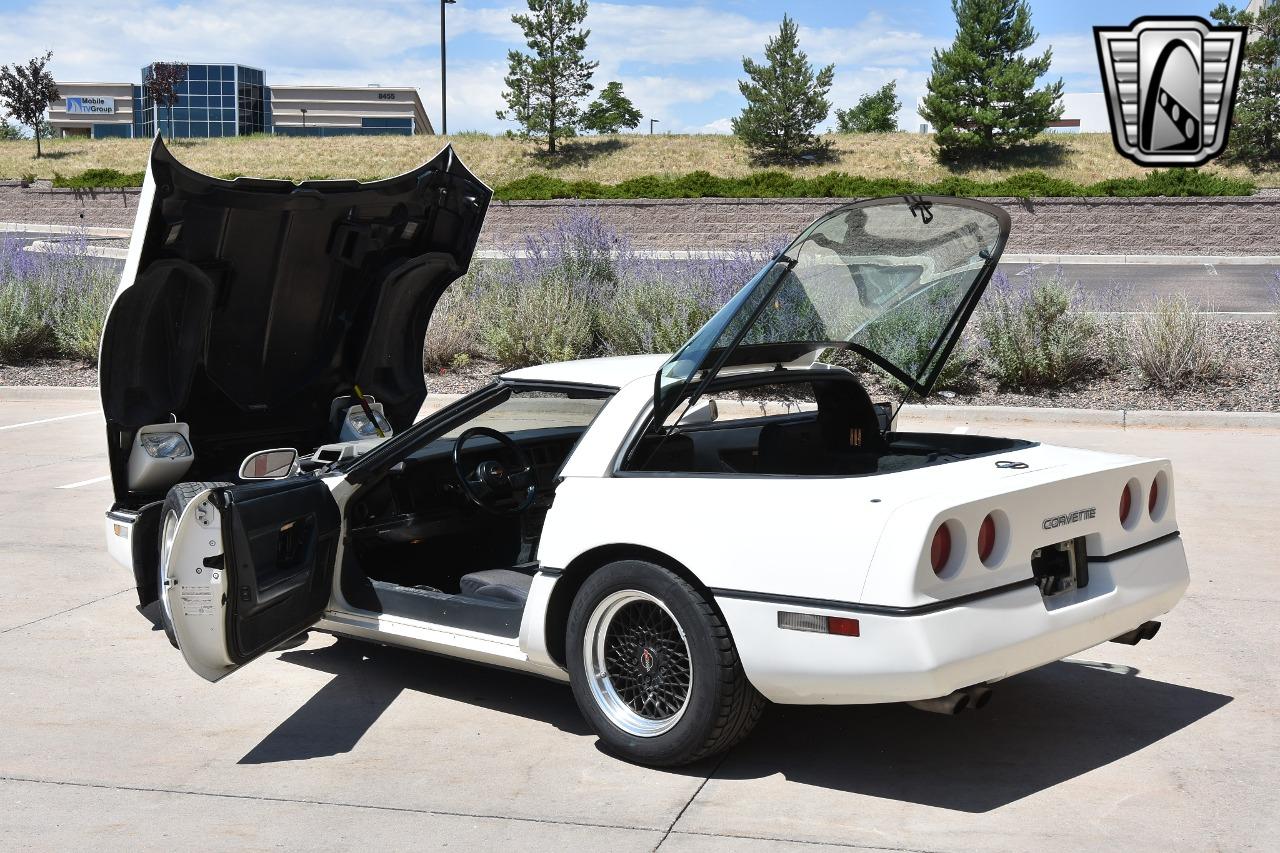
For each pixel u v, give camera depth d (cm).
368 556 529
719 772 399
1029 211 3216
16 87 4553
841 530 357
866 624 347
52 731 445
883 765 403
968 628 349
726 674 377
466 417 475
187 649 421
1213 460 969
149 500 575
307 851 344
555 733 439
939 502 354
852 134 4494
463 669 519
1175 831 347
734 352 437
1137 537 419
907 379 505
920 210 426
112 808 376
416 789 388
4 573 678
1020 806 367
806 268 423
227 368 632
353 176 4222
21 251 1725
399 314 682
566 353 1428
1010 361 1274
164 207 536
